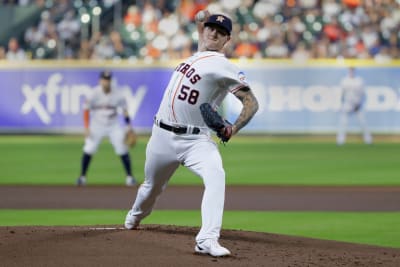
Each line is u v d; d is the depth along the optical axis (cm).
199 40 2591
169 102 2495
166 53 9175
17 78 8800
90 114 5378
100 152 7762
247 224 3600
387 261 2438
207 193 2417
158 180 2622
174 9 9606
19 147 8044
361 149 7806
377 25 9250
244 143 8475
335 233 3338
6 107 8825
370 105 8538
